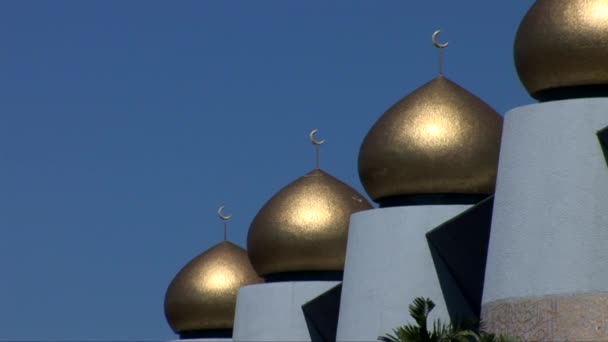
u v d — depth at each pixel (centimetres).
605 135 5844
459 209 7238
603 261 5784
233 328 10088
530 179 5988
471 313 7250
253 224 9219
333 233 8906
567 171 5897
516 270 5966
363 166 7619
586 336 5728
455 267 7212
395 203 7581
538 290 5869
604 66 6025
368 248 7406
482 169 7362
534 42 6147
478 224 6756
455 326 6456
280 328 8844
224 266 10588
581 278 5784
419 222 7275
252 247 9200
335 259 8931
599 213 5828
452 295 7238
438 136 7356
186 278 10644
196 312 10550
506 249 6028
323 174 9200
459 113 7406
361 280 7400
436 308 7188
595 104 5922
